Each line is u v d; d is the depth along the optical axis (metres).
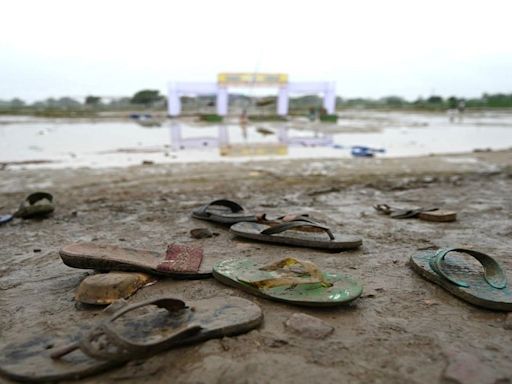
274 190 6.86
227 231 4.27
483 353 2.04
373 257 3.49
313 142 16.56
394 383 1.81
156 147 14.30
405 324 2.34
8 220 4.75
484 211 5.29
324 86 36.03
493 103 61.91
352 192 6.71
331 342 2.12
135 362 1.94
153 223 4.65
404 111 55.75
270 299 2.56
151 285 2.83
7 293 2.86
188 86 35.31
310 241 3.63
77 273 3.20
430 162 10.55
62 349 1.94
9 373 1.84
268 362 1.94
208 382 1.80
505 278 2.71
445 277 2.75
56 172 8.73
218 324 2.17
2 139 16.34
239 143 15.99
